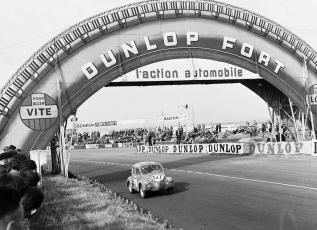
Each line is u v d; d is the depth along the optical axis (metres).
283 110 33.44
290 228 9.71
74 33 22.84
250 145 33.25
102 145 73.06
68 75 22.61
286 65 26.19
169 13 24.64
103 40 23.50
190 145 40.97
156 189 16.23
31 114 19.91
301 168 21.69
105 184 21.92
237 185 17.53
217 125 59.62
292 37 25.98
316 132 29.11
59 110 22.20
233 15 25.23
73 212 10.73
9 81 21.69
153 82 26.56
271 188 15.95
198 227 10.53
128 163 35.47
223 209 12.62
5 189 2.24
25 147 21.48
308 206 12.07
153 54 24.45
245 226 10.25
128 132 76.88
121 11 23.80
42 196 3.70
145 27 24.30
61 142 22.47
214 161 30.27
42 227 8.69
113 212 11.03
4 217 2.19
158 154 44.41
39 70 22.12
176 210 13.06
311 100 26.38
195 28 25.00
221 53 25.47
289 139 33.59
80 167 36.28
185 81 27.16
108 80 23.66
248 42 25.64
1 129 21.33
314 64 26.41
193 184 19.03
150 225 9.59
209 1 24.92
